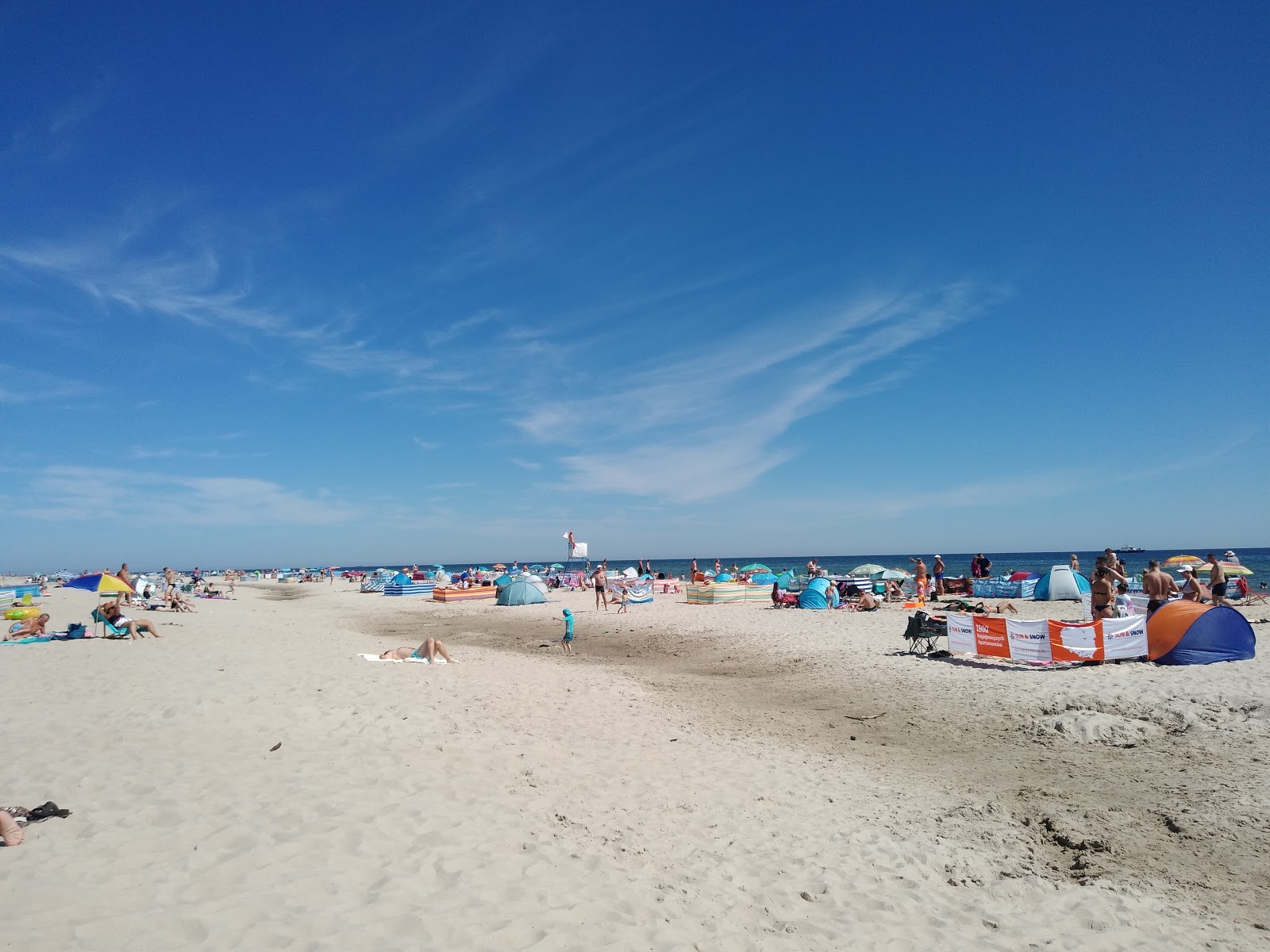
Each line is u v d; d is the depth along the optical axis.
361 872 4.96
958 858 6.20
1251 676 11.02
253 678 11.70
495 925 4.41
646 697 12.62
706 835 6.44
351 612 34.62
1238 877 5.73
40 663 13.31
